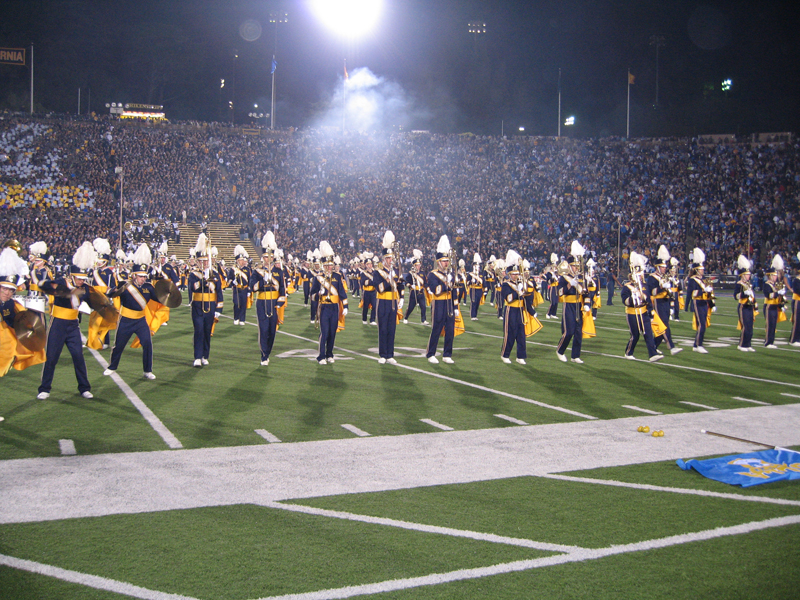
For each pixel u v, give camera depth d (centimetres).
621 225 4347
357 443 659
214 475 553
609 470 583
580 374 1104
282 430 706
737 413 814
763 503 505
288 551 412
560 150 5262
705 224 4359
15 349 785
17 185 4078
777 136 4931
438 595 361
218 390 927
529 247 4250
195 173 4572
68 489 515
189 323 1906
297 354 1306
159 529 442
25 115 4694
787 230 4181
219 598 354
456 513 478
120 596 355
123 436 674
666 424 754
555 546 425
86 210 4044
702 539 438
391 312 1192
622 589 370
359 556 407
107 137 4594
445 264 1213
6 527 443
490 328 1859
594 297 2159
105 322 1007
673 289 2102
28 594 356
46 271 1098
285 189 4738
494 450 641
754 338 1672
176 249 3919
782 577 386
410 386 977
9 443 644
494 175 5038
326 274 1180
